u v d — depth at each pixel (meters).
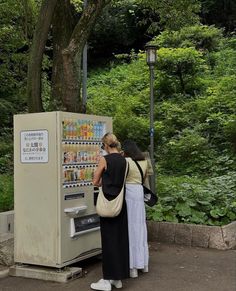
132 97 17.19
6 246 6.09
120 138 14.09
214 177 10.70
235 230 6.93
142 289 5.00
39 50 7.14
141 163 5.47
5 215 6.70
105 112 15.85
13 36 12.70
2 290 5.14
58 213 5.37
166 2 9.52
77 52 7.38
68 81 7.41
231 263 5.90
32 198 5.55
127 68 21.48
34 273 5.50
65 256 5.43
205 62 18.89
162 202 7.68
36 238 5.52
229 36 22.23
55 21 8.12
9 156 11.99
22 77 14.52
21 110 15.70
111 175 4.95
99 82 21.33
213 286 5.03
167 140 14.09
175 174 12.34
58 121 5.35
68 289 5.10
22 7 10.99
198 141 13.00
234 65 18.42
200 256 6.27
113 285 5.09
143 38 25.08
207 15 24.12
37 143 5.49
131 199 5.35
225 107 14.85
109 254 4.95
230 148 13.08
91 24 7.33
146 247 5.50
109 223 4.99
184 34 18.78
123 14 24.50
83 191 5.71
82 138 5.70
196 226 6.88
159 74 17.34
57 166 5.36
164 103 15.80
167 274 5.49
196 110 15.59
